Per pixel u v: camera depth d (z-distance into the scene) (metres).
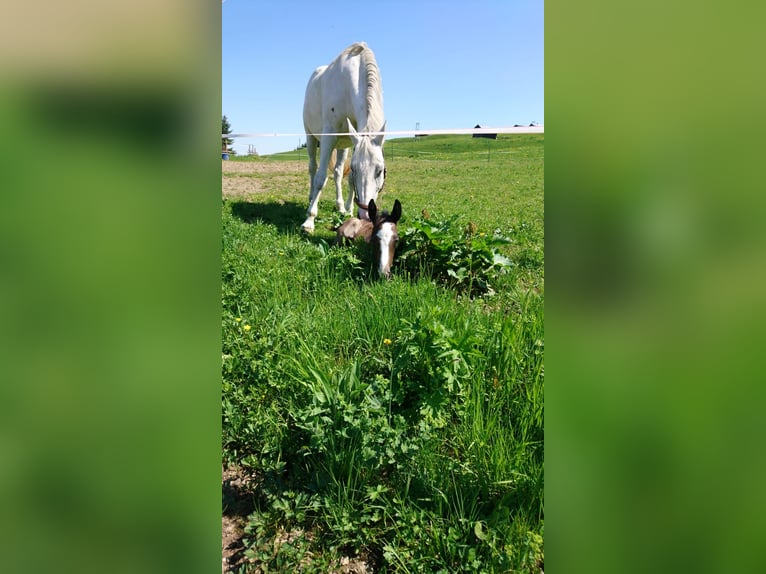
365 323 3.27
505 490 1.90
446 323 2.87
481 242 4.62
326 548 1.82
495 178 17.77
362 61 7.10
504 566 1.59
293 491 2.02
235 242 5.64
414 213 9.23
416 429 2.26
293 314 3.38
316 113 8.80
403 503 1.87
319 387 2.39
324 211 9.57
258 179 15.78
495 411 2.29
